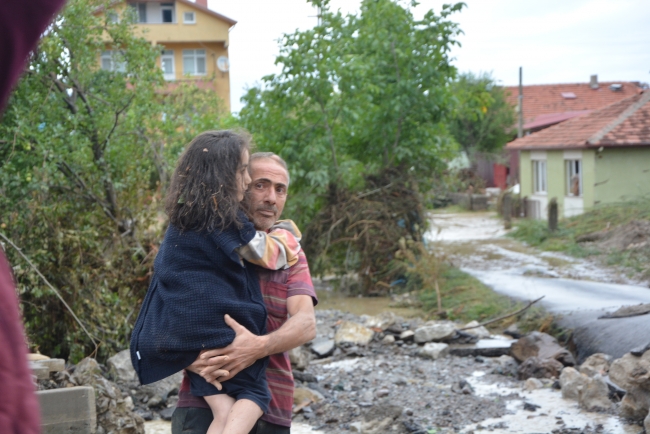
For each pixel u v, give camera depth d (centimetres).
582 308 1098
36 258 772
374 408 643
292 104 1612
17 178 834
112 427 539
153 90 1150
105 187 977
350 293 1565
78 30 1022
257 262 308
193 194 297
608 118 2606
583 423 632
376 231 1563
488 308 1203
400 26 1703
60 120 1004
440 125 1783
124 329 836
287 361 328
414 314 1305
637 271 1510
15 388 111
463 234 2541
